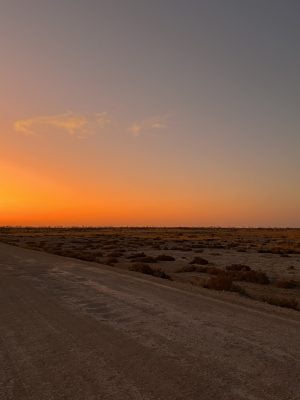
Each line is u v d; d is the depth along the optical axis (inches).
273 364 250.2
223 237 4741.6
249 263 1486.2
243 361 257.0
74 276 792.9
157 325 364.2
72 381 230.7
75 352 288.2
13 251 1796.3
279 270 1234.0
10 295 568.4
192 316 402.9
